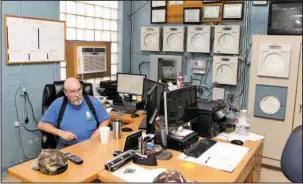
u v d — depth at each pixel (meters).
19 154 3.30
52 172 1.61
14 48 3.07
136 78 3.56
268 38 3.25
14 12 3.06
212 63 4.09
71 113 2.49
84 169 1.70
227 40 3.85
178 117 2.11
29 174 1.63
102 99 3.57
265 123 3.40
